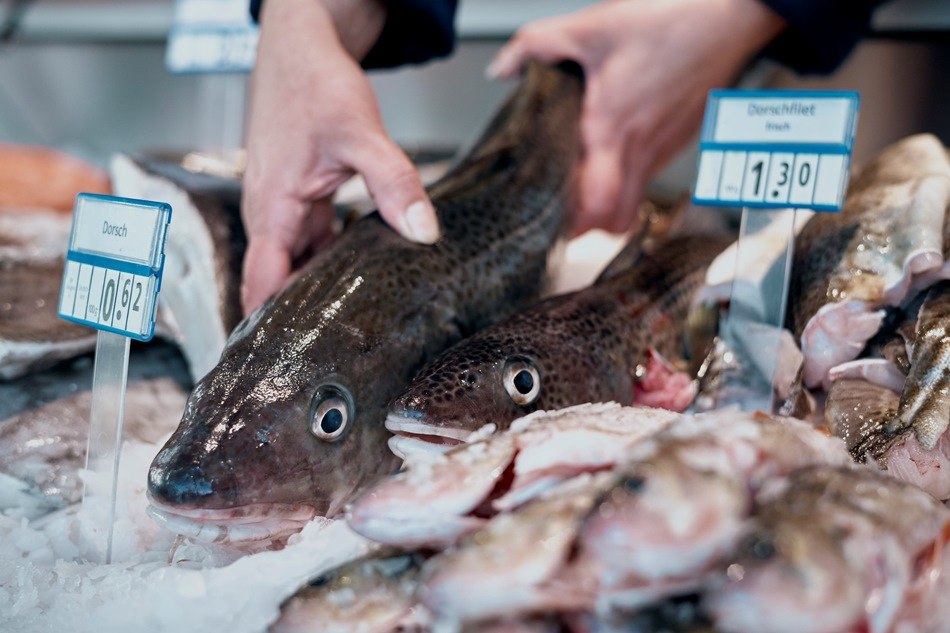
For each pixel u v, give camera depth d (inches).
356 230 58.4
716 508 25.5
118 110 156.0
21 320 62.6
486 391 47.8
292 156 63.4
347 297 52.5
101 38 153.9
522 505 30.9
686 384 56.2
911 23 108.5
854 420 45.8
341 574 32.8
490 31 130.3
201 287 65.5
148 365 67.5
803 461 29.7
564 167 77.2
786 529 25.1
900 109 111.7
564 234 73.2
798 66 100.4
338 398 47.6
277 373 47.4
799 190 50.2
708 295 57.2
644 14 98.1
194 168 82.1
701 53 98.6
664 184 128.0
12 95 161.6
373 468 49.3
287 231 63.3
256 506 43.7
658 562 25.2
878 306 50.6
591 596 26.1
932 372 44.2
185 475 42.4
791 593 23.8
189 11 115.8
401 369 51.6
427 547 32.8
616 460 31.9
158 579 39.9
